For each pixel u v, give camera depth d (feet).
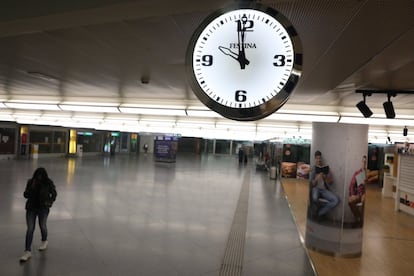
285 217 29.09
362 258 19.79
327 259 19.16
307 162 59.57
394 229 27.66
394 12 9.73
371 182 62.90
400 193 36.29
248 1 6.18
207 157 139.54
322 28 11.28
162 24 11.71
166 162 88.48
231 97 6.19
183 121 46.60
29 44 14.89
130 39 13.60
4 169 50.67
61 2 8.95
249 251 19.70
